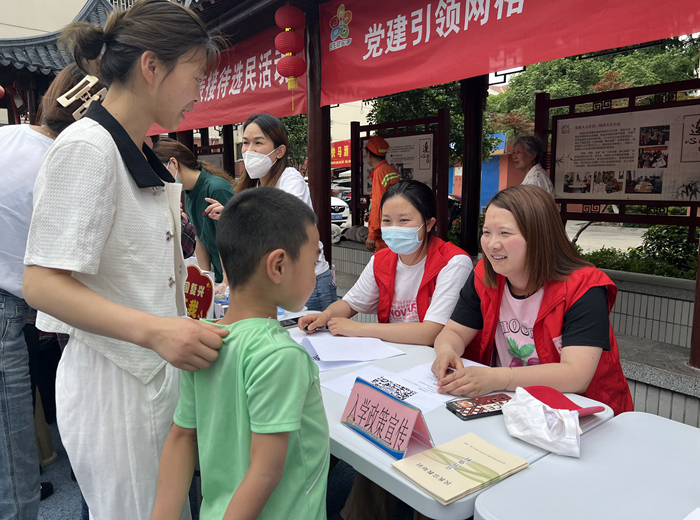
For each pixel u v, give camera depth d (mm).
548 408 1030
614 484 859
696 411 2004
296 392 755
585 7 1926
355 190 5770
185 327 818
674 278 3383
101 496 1060
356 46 3029
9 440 1486
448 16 2475
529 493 829
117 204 982
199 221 2652
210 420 847
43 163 915
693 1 1636
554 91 9500
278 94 3811
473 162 5133
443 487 831
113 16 1001
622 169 3686
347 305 2018
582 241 10930
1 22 8414
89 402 1024
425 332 1723
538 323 1434
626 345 2482
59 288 882
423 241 1878
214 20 3590
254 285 843
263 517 799
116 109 1023
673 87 3414
